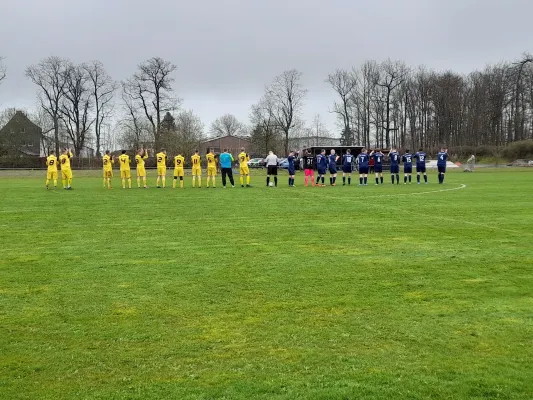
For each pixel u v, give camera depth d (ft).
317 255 30.71
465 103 299.58
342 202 63.10
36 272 26.50
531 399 13.42
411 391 13.79
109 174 94.79
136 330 18.15
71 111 272.51
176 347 16.69
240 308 20.48
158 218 48.01
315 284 24.06
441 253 31.24
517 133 288.92
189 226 42.78
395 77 296.10
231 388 13.98
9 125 292.61
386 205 59.41
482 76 300.61
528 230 40.24
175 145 211.41
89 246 33.78
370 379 14.46
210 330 18.12
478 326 18.47
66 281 24.64
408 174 109.40
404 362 15.55
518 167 220.02
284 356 15.99
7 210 55.31
